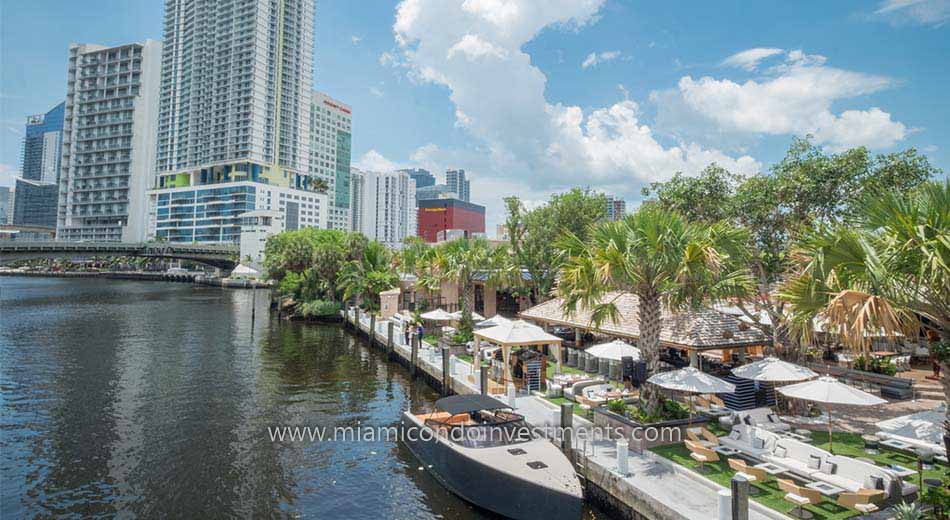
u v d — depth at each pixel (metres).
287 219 169.62
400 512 13.41
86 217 182.50
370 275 52.06
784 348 19.00
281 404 23.28
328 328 49.81
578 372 24.94
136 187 180.25
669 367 21.58
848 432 15.37
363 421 20.94
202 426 20.00
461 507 13.70
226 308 68.31
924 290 9.03
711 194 22.05
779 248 19.91
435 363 27.38
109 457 16.75
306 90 190.50
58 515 12.95
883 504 10.57
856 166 18.14
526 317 30.58
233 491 14.50
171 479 15.20
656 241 14.97
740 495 9.49
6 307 65.19
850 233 9.56
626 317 23.56
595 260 15.46
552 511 12.03
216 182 175.12
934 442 11.34
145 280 146.75
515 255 39.12
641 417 15.25
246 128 169.50
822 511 10.43
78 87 185.50
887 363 22.22
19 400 23.28
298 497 14.20
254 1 170.12
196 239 166.00
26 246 99.00
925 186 9.34
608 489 12.88
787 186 18.61
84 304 70.62
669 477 12.48
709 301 18.23
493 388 21.41
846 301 8.93
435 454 15.42
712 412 16.42
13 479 14.91
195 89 181.00
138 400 23.62
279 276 65.81
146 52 184.38
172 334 44.34
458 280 35.16
